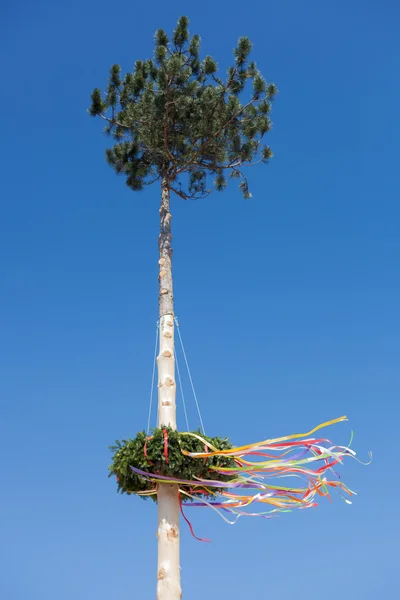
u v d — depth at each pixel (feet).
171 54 41.34
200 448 29.43
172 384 33.19
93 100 43.52
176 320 35.68
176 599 28.17
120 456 29.53
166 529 29.40
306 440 30.71
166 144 39.96
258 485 30.48
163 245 37.99
